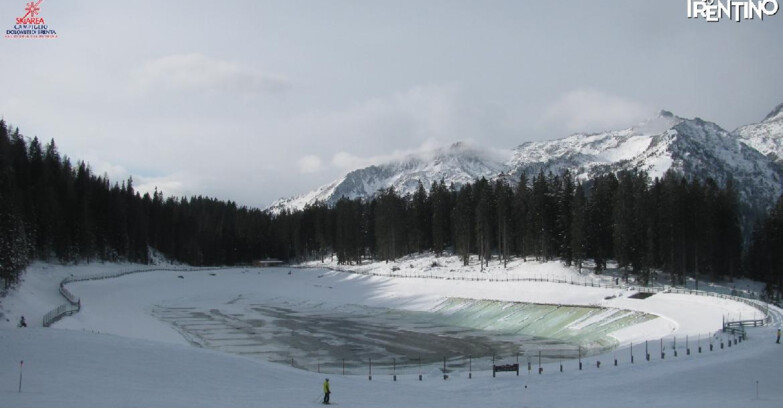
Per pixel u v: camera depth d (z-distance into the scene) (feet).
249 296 445.78
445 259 490.90
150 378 133.80
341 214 586.04
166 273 515.09
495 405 123.13
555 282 333.83
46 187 433.48
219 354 170.50
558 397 130.82
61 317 236.84
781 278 333.01
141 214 583.58
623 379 144.97
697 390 128.88
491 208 469.98
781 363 146.10
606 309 263.70
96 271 457.68
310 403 120.67
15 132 457.27
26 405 100.37
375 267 517.55
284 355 225.97
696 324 213.05
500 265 432.25
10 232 279.49
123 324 270.67
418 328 290.35
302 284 480.64
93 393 114.42
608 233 376.07
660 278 354.74
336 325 302.04
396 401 126.82
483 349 233.14
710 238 342.44
